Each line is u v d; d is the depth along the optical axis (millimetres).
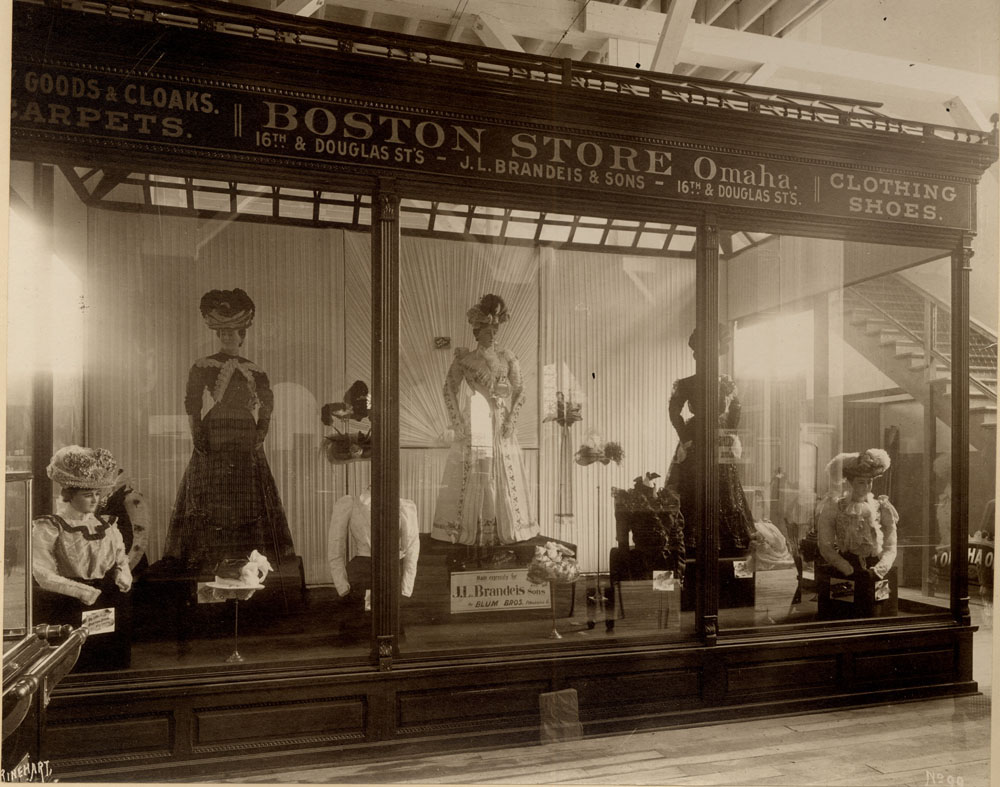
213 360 3770
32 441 3293
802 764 3533
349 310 4035
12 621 2918
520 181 3875
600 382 4480
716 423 4277
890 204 4605
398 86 3664
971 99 5078
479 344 4281
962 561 4578
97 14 3211
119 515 3439
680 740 3805
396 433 3701
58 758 3105
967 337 4742
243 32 3613
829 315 4852
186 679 3289
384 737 3516
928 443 4883
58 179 3365
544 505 4309
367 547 3721
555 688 3787
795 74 5688
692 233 4551
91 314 3512
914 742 3799
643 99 4047
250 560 3646
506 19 5086
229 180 3523
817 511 4641
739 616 4332
